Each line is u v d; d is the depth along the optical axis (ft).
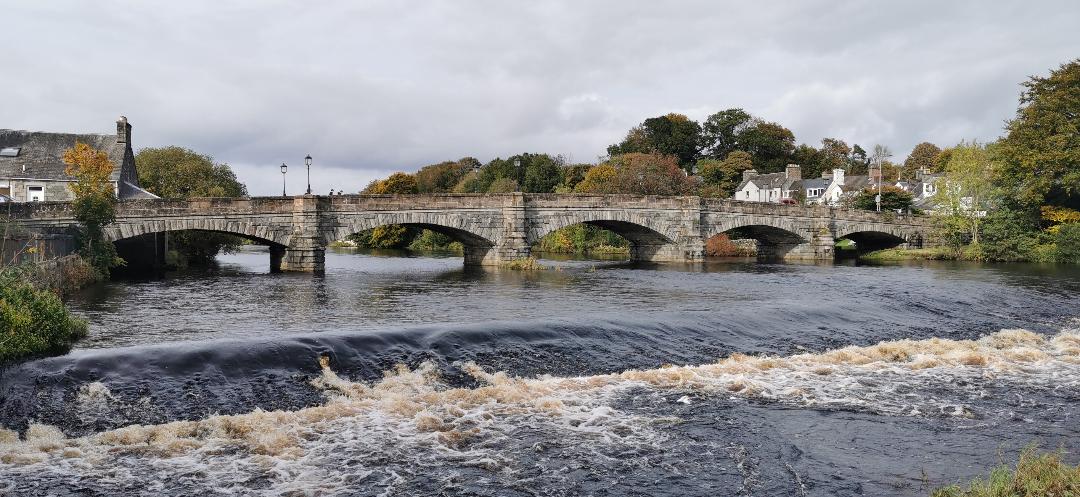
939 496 34.35
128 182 188.96
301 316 84.69
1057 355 72.02
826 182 432.25
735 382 57.26
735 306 94.89
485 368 59.06
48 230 118.21
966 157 237.25
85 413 45.52
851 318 89.15
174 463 38.96
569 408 50.06
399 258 254.27
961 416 50.21
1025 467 34.96
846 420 48.78
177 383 49.85
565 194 195.00
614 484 37.50
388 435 43.83
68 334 61.36
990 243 226.99
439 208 178.70
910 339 80.33
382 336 61.00
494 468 39.27
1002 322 93.86
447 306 96.12
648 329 73.15
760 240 264.52
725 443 43.80
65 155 161.68
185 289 117.70
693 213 214.69
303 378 53.21
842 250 293.23
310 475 37.78
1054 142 213.25
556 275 159.43
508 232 187.32
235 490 35.78
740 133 485.15
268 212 159.43
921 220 256.93
